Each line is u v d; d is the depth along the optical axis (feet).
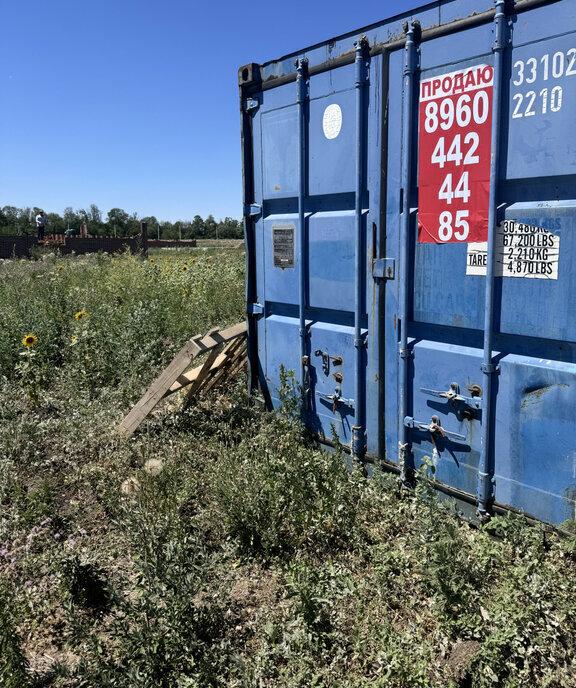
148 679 8.31
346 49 12.79
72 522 12.72
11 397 19.85
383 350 13.10
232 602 10.32
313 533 11.87
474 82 10.44
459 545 10.51
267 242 16.07
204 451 15.44
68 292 35.17
